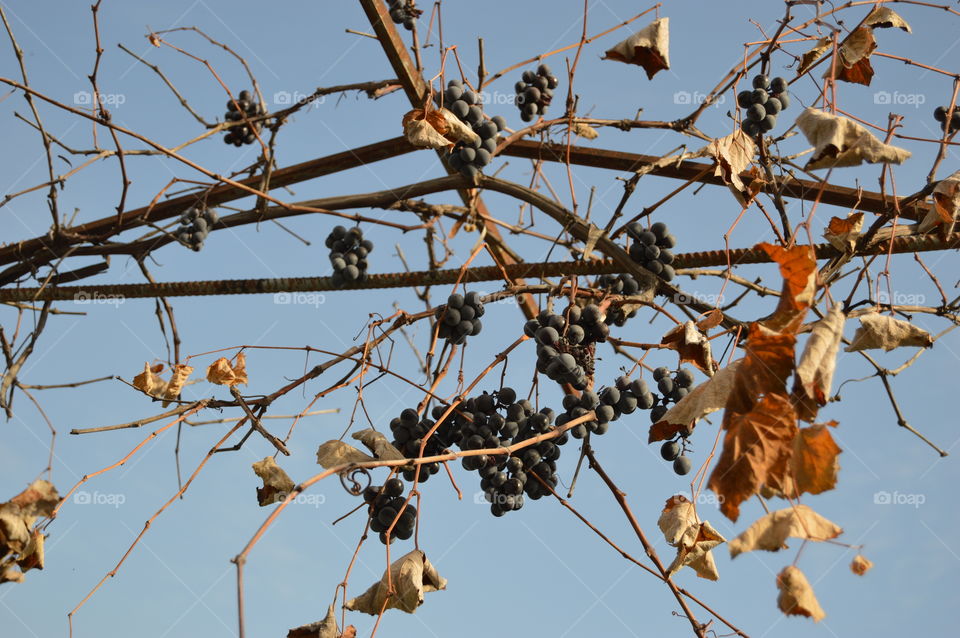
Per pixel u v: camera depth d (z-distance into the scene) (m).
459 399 3.76
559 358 3.62
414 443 3.78
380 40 4.37
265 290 4.79
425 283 4.63
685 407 3.25
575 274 4.25
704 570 3.81
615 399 3.71
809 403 2.96
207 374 4.11
